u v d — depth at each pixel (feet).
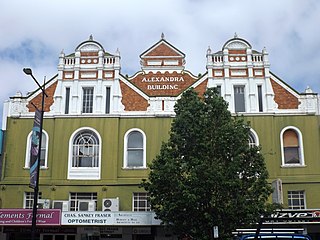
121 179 91.91
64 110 96.53
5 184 92.17
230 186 67.15
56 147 93.91
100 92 96.89
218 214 67.41
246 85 97.04
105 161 92.79
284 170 91.45
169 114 94.94
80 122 95.09
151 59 109.50
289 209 84.58
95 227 88.89
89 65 98.84
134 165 93.56
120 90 97.60
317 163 91.56
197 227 67.87
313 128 93.71
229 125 71.87
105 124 94.79
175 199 68.95
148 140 94.02
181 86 106.93
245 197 68.59
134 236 89.15
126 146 94.12
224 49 98.99
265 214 68.69
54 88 98.84
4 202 91.35
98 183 91.56
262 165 71.92
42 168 92.79
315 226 85.56
